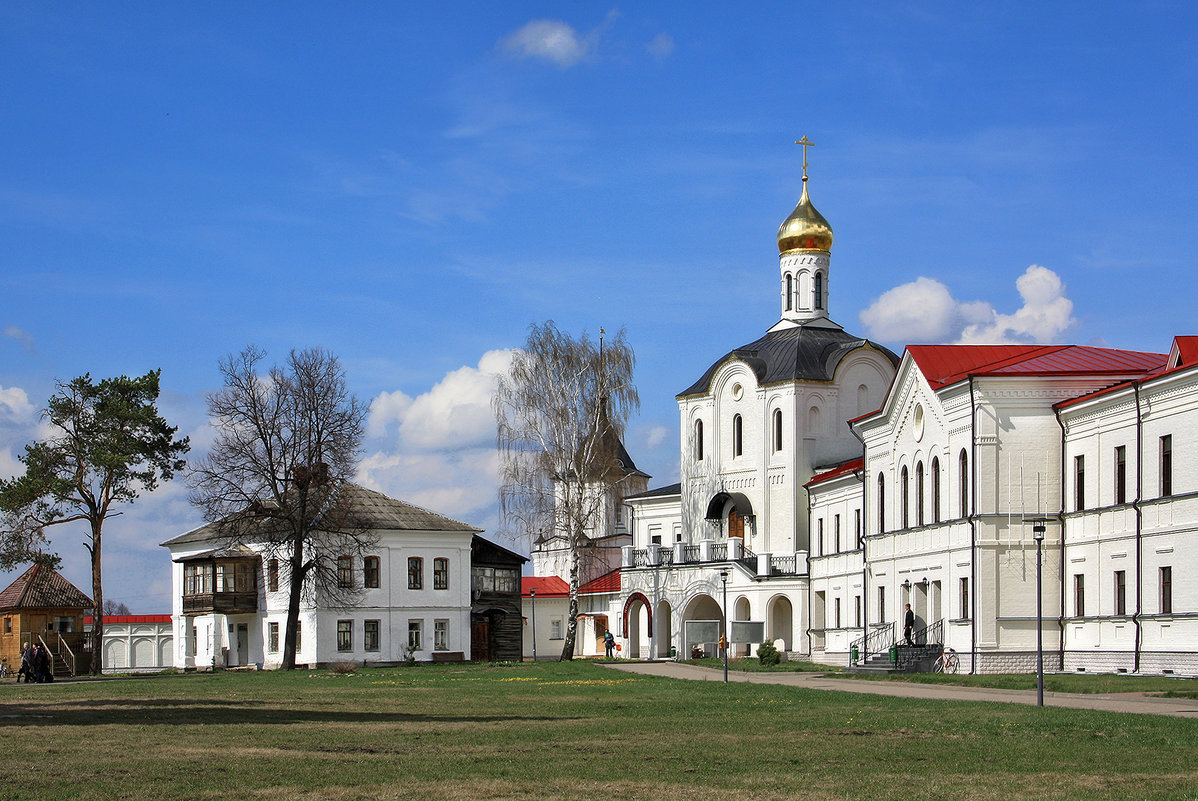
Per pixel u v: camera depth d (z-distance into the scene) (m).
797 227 88.06
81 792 18.77
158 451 81.25
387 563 87.00
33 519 76.56
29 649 61.12
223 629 89.50
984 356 59.91
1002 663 52.78
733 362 85.56
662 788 19.75
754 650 80.81
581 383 80.00
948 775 21.22
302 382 76.38
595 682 51.66
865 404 83.31
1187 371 44.94
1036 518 53.25
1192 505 45.03
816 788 19.86
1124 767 21.92
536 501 79.12
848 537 73.50
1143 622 47.44
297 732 27.48
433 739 26.31
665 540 95.12
